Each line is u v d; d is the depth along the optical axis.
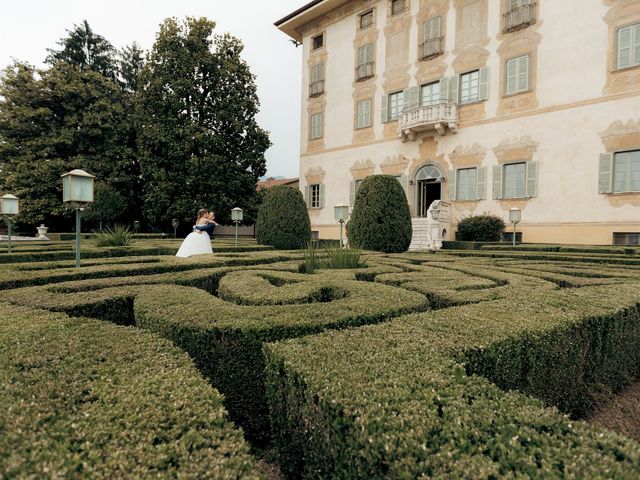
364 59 19.14
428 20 16.88
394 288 3.46
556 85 13.57
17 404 1.21
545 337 2.17
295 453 1.61
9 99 21.83
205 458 1.00
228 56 21.19
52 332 2.01
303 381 1.47
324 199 20.80
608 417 2.54
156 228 24.62
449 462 0.98
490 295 3.26
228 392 2.14
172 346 1.84
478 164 15.45
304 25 21.67
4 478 0.87
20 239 16.98
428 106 16.20
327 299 3.61
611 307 2.78
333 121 20.45
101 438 1.05
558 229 13.45
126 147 22.78
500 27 14.87
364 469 1.12
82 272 4.36
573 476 0.91
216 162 19.28
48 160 21.20
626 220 12.13
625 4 12.25
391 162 18.12
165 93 19.62
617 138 12.33
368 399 1.27
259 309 2.55
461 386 1.40
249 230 29.66
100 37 25.14
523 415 1.20
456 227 16.00
